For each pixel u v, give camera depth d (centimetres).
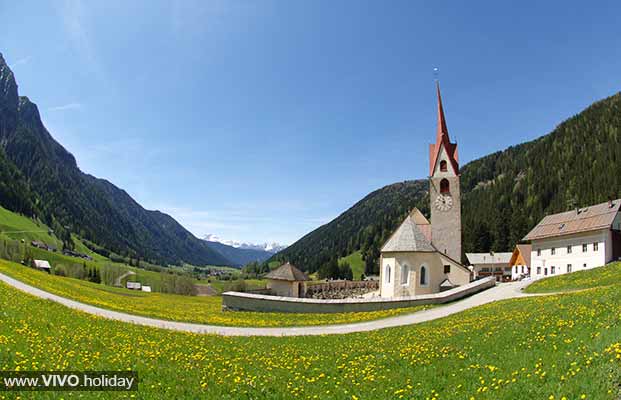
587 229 7469
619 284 3772
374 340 2473
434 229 7581
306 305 4741
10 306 2531
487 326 2405
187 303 6681
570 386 1072
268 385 1360
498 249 16225
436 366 1571
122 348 1858
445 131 7831
